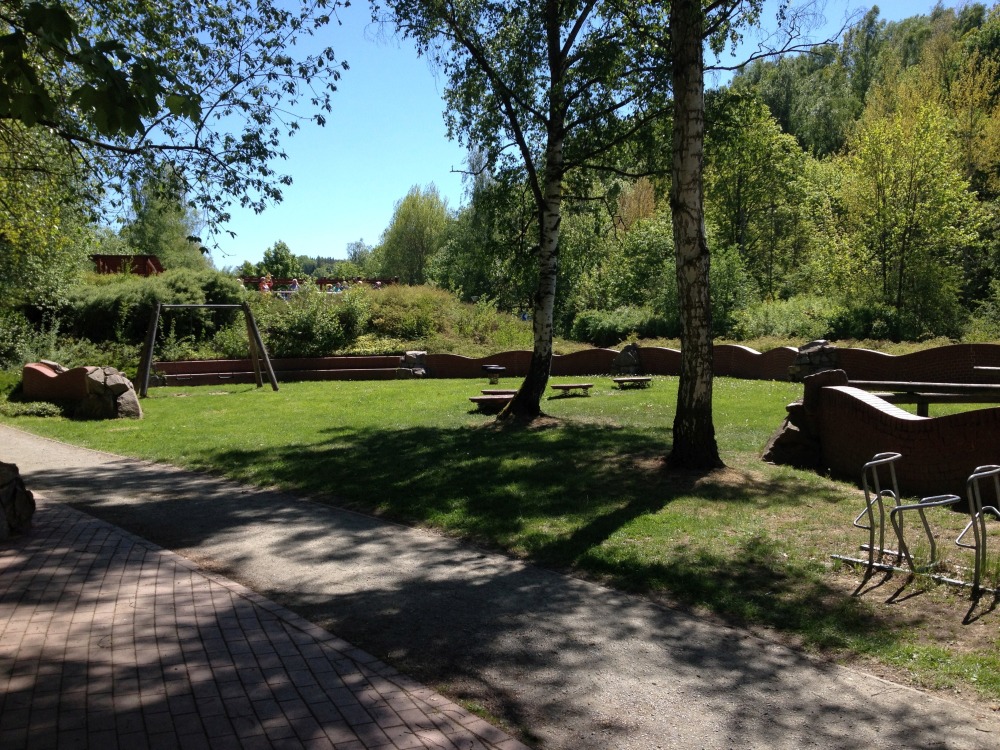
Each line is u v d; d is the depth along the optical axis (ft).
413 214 205.98
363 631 16.57
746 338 98.32
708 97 41.19
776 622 16.61
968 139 123.03
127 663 14.14
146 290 97.45
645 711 12.95
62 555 21.38
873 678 13.96
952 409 50.47
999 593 17.13
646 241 117.29
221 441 43.50
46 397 61.57
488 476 31.91
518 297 107.14
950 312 103.35
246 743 11.29
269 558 22.12
